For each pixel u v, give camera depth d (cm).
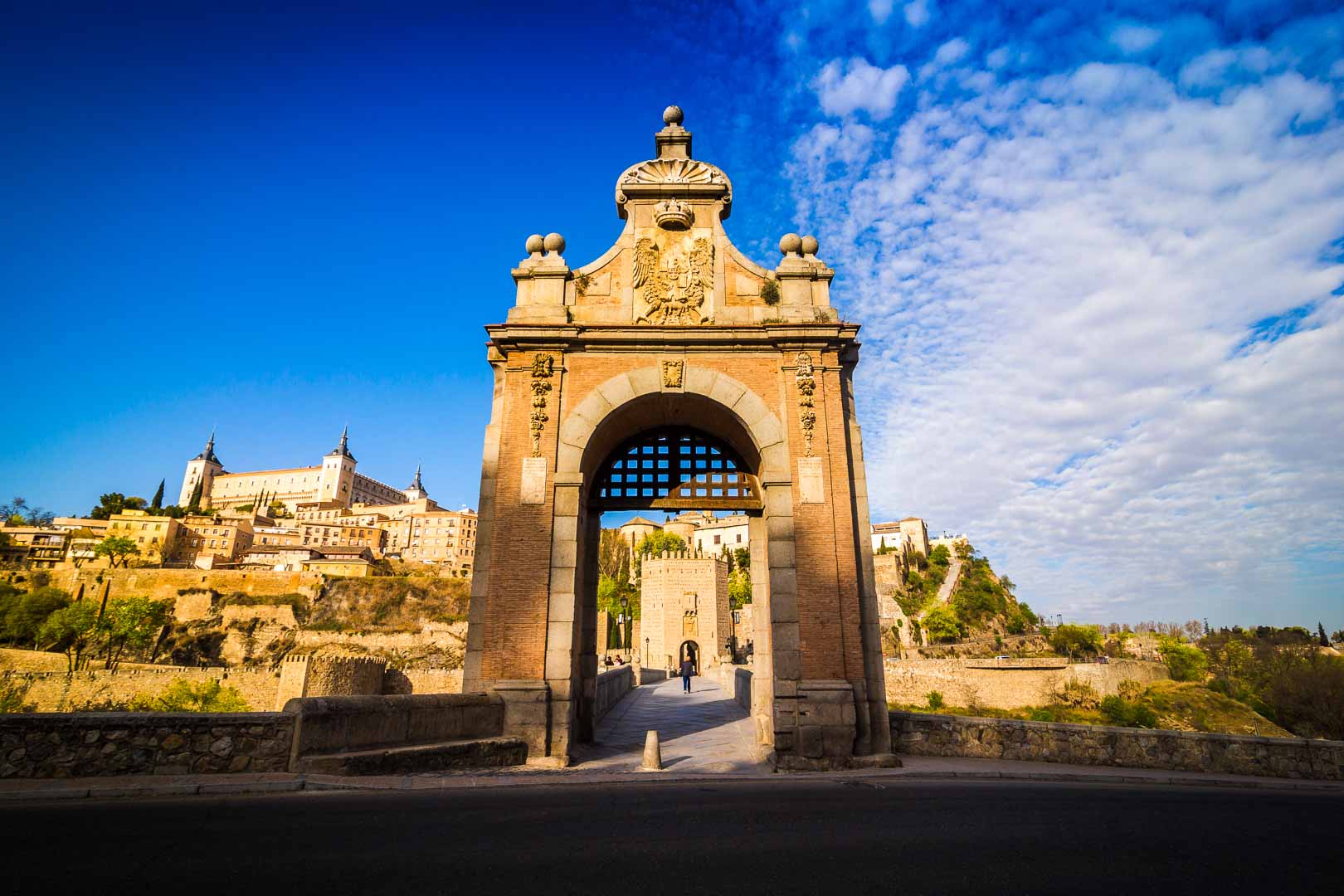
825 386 1555
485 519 1523
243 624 8256
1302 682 6216
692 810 832
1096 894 533
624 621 9812
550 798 899
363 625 8556
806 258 1692
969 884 548
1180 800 1019
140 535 11475
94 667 6594
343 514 16250
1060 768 1332
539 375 1542
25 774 880
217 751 943
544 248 1706
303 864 562
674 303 1617
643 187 1689
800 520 1456
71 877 521
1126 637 13262
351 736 1032
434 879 530
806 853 634
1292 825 839
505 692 1342
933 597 13950
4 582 8231
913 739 1483
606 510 1742
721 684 4325
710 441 1812
